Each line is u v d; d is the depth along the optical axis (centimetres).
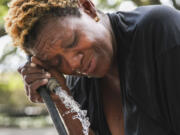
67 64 148
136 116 151
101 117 170
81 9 146
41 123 1097
